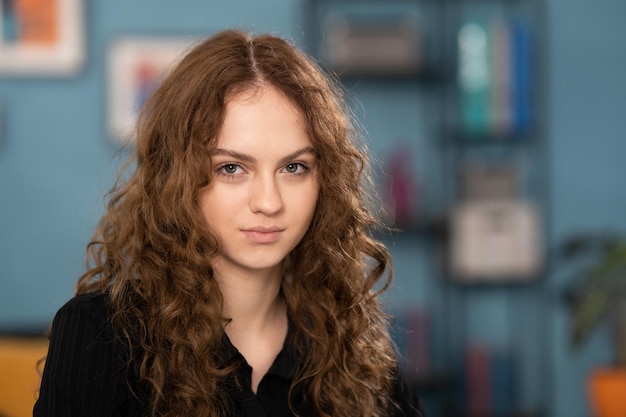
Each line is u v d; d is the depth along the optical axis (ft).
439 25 19.25
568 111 19.52
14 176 18.78
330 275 6.92
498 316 19.69
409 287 19.49
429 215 19.33
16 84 18.71
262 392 6.70
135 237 6.53
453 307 19.39
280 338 6.90
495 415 18.56
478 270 18.63
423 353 18.39
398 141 19.34
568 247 19.13
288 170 6.17
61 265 18.89
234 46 6.24
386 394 7.15
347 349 6.98
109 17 18.80
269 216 6.06
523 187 19.48
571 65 19.52
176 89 6.33
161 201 6.34
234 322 6.66
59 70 18.67
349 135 6.79
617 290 17.94
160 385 6.26
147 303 6.46
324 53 18.20
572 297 18.58
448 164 19.38
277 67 6.17
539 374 19.63
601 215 19.58
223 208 6.11
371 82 19.25
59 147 18.78
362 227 7.05
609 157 19.57
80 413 6.17
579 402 19.61
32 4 18.57
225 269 6.48
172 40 18.83
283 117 6.04
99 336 6.27
